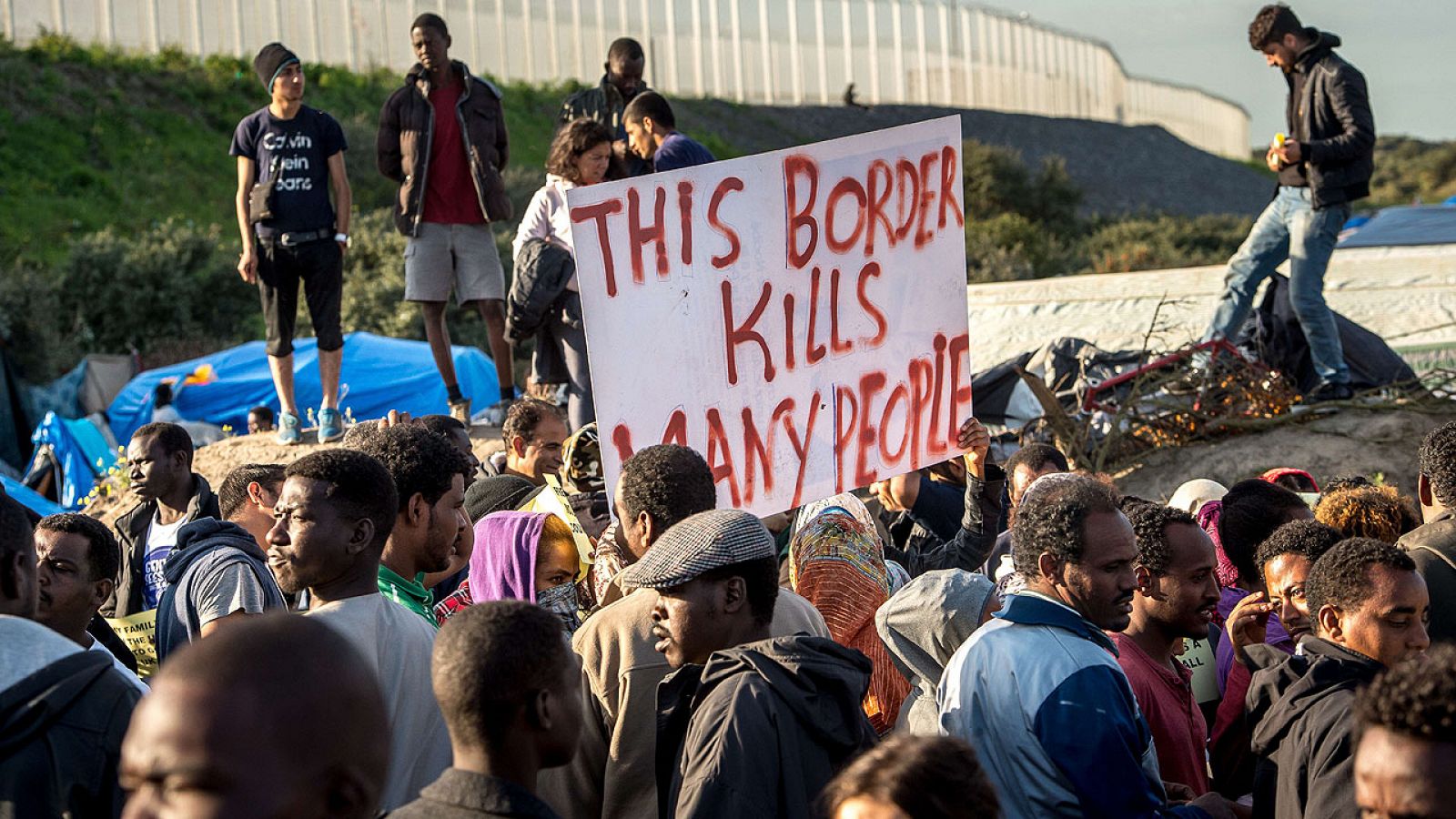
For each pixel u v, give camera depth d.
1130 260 35.56
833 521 3.87
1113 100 85.00
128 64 37.53
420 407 15.74
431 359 16.06
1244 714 3.57
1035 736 2.82
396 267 23.53
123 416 16.34
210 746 1.61
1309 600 3.16
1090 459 7.45
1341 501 4.21
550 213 6.55
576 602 3.83
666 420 3.90
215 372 17.03
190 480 4.89
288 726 1.64
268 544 2.89
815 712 2.74
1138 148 73.00
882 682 3.67
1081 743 2.77
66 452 11.56
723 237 3.98
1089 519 2.97
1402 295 10.77
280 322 7.96
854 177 4.20
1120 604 2.98
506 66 49.94
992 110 70.38
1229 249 38.22
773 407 4.08
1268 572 3.66
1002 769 2.88
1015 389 8.22
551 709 2.27
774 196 4.06
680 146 6.24
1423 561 3.71
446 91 7.78
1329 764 2.83
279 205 7.68
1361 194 7.41
